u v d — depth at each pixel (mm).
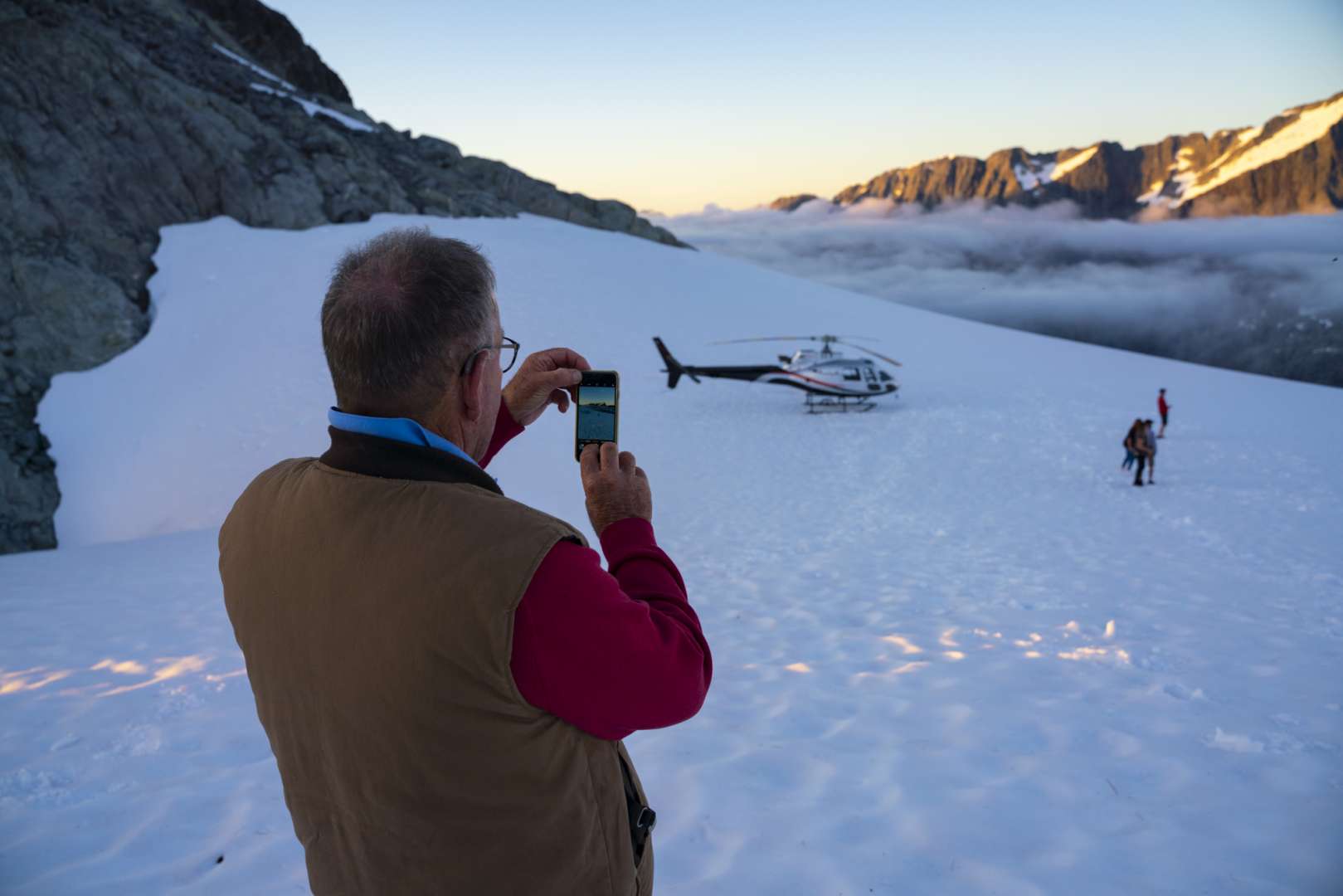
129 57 32000
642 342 32531
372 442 1101
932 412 26250
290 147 37062
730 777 3719
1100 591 7941
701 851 3115
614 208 62250
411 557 996
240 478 18312
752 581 8961
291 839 3309
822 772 3752
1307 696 4664
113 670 5871
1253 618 6742
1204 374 33656
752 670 5445
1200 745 3965
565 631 976
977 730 4211
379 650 997
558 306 34250
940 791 3545
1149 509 13555
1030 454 20062
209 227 30906
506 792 1023
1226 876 2863
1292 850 3006
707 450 21453
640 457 20484
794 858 3043
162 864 3146
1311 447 20297
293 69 72000
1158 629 6355
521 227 46156
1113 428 23250
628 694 1010
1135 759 3822
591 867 1097
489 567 971
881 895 2795
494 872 1041
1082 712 4438
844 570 9453
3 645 6695
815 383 26406
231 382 22328
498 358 1229
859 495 15953
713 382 29953
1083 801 3436
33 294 22812
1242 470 17578
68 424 20188
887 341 37188
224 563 1265
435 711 986
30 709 4996
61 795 3779
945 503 14852
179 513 17344
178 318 25078
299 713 1119
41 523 17359
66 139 27516
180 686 5320
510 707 996
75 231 25859
